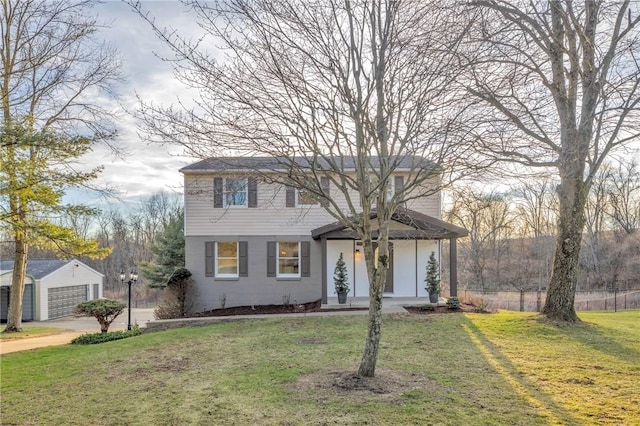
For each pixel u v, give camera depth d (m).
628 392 5.19
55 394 5.59
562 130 8.05
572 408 4.65
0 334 14.11
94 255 13.88
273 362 6.92
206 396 5.28
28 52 13.66
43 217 12.85
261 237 16.81
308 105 5.37
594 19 7.21
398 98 5.66
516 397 5.02
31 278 22.00
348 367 6.44
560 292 10.11
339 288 14.64
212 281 16.73
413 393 5.15
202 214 16.81
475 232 31.84
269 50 5.00
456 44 5.05
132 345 8.96
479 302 14.83
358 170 5.76
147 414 4.71
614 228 33.34
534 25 6.63
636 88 6.79
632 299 23.42
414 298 15.39
